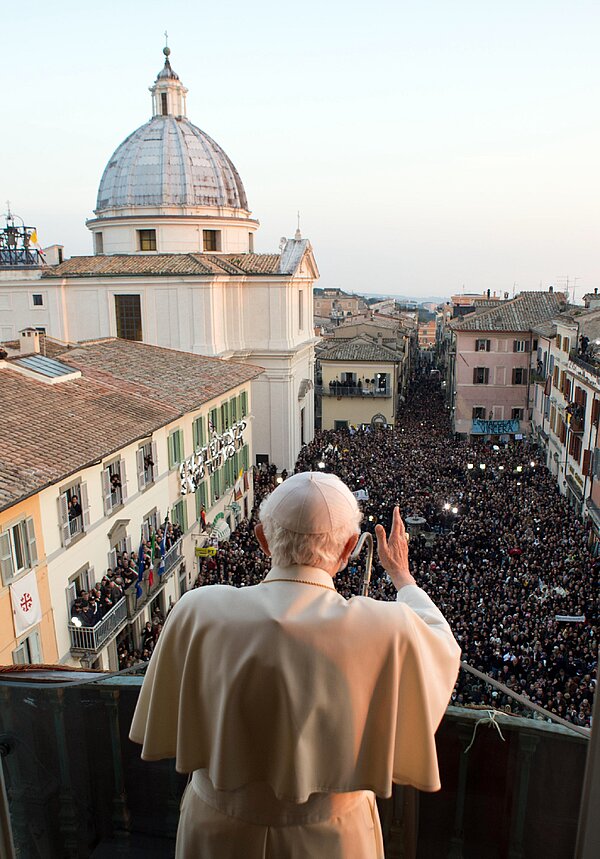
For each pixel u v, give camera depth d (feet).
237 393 142.41
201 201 210.79
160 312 182.80
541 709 12.15
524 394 207.82
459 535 114.01
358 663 8.68
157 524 99.91
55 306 187.42
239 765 8.84
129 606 82.94
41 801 13.98
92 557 80.53
